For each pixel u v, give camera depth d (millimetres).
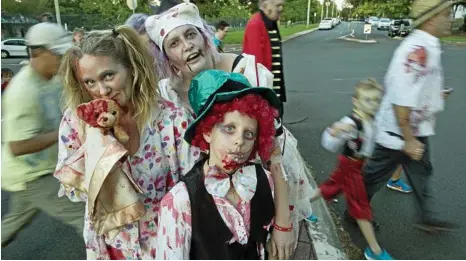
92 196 1290
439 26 2338
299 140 5254
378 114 2590
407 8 34875
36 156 2203
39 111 2033
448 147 4852
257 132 1260
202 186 1273
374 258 2635
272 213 1362
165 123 1492
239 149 1209
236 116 1195
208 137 1269
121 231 1480
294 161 1784
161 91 1591
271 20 3682
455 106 6945
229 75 1295
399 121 2461
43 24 2049
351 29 45125
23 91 1976
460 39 23438
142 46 1403
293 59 15195
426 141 2635
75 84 1410
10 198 3188
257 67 1750
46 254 2887
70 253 2900
